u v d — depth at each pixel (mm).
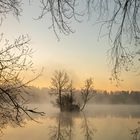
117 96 187875
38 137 32844
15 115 7043
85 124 49188
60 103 79125
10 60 7098
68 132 38250
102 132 38500
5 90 6840
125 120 57406
